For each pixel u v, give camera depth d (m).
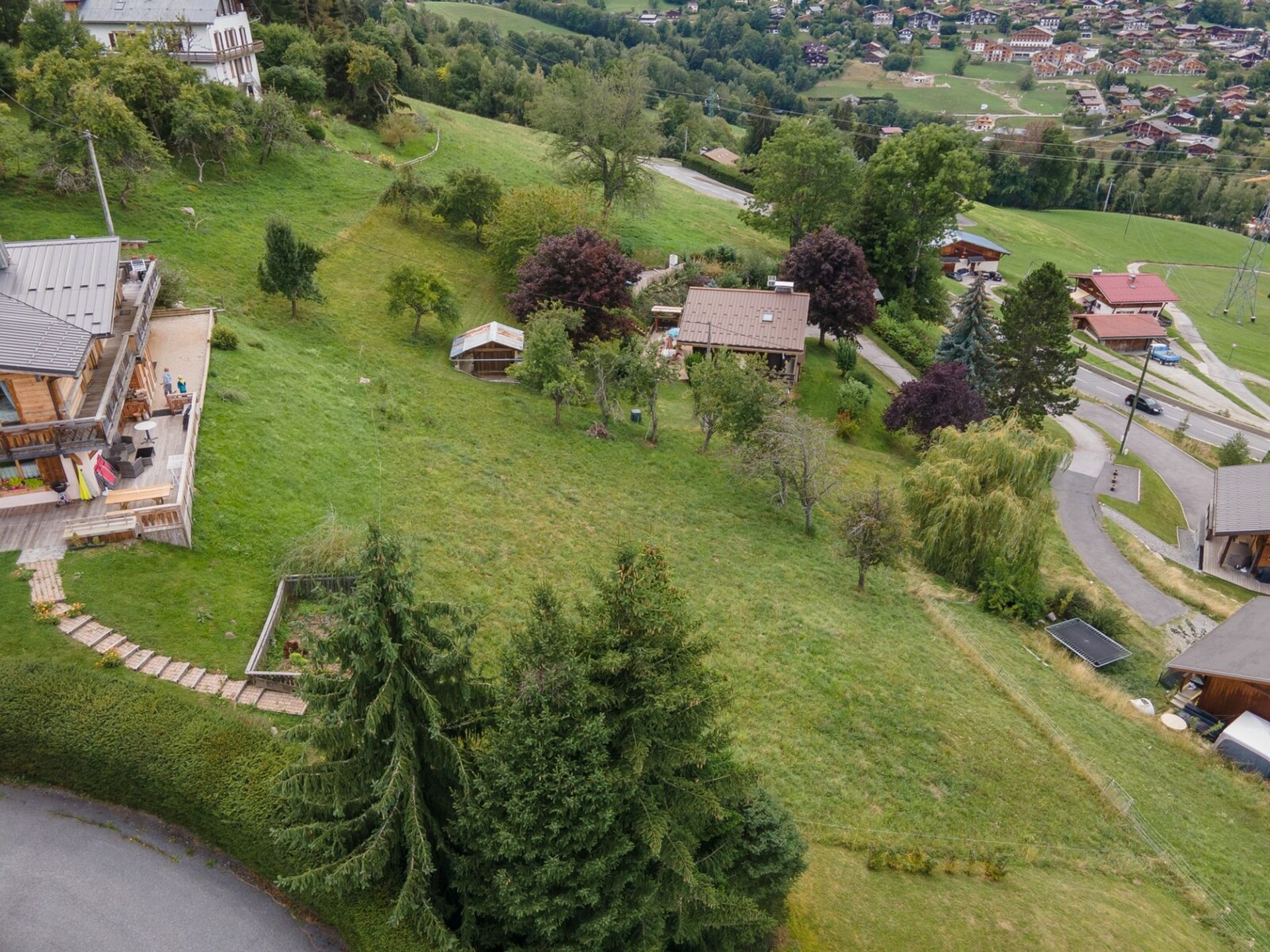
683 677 18.19
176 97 62.19
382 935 17.69
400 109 88.75
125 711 21.27
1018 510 44.44
